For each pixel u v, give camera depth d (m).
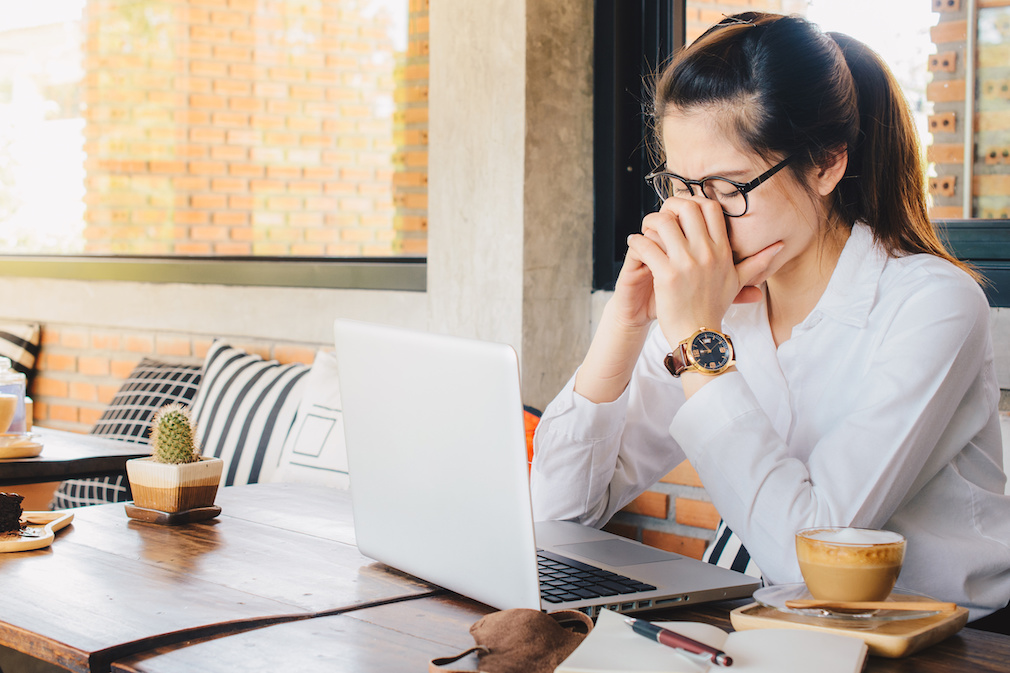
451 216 2.32
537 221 2.20
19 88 3.94
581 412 1.34
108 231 3.72
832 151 1.16
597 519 1.43
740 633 0.84
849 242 1.25
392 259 2.74
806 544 0.91
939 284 1.15
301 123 3.16
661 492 2.17
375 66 2.97
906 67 2.04
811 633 0.83
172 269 3.25
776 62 1.12
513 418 0.91
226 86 3.34
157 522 1.43
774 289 1.30
